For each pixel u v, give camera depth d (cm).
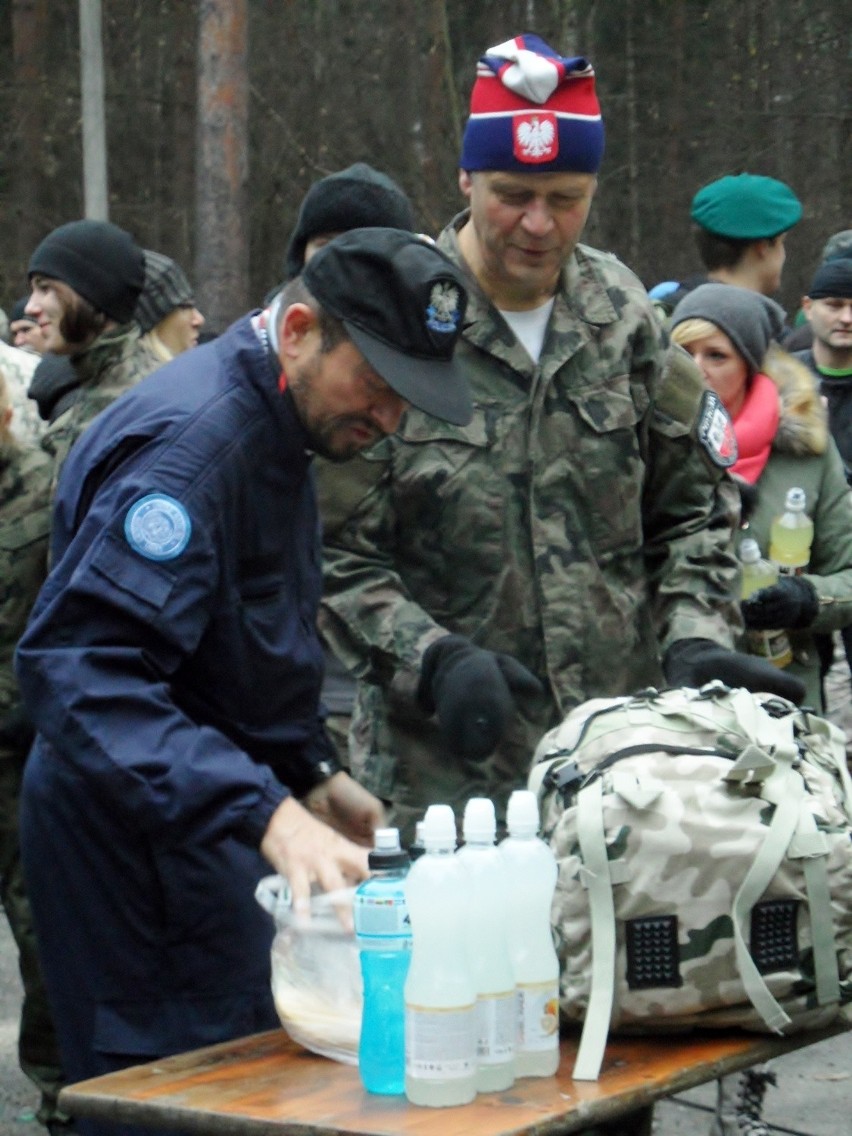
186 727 327
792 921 324
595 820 322
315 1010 321
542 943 311
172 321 653
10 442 498
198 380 339
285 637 353
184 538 326
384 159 2522
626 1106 301
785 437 586
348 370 327
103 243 521
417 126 2389
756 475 582
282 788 326
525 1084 307
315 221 505
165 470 329
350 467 408
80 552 332
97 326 518
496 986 301
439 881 293
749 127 2864
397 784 424
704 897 319
